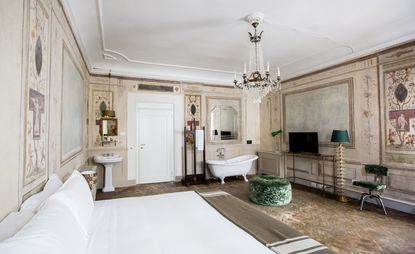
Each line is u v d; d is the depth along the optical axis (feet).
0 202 3.53
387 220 10.03
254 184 12.73
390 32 11.00
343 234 8.70
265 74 10.91
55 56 6.79
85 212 4.95
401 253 7.37
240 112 20.85
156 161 18.02
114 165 16.46
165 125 18.34
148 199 7.84
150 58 14.57
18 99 4.17
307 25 10.28
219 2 8.39
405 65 11.07
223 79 19.98
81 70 11.99
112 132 16.43
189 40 11.82
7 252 2.31
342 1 8.39
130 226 5.44
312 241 4.81
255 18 9.42
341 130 13.25
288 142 18.28
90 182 9.93
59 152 7.38
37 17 5.16
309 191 14.88
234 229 5.37
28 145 4.66
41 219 3.31
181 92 18.71
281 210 11.34
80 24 9.72
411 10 9.07
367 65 12.76
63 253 2.87
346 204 12.27
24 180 4.45
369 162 12.61
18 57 4.16
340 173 13.32
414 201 10.73
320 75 15.60
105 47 12.64
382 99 12.03
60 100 7.42
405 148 11.08
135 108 17.16
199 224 5.62
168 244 4.57
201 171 19.29
